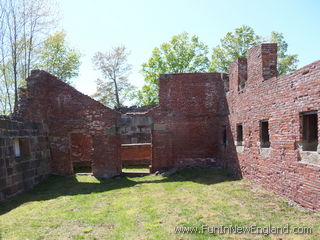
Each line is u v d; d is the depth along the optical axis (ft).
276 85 25.59
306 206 21.01
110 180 41.57
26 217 23.17
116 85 106.11
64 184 38.65
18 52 67.56
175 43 99.19
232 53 93.86
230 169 40.60
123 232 18.71
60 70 96.37
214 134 47.11
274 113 26.09
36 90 41.29
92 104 45.16
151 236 17.52
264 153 28.53
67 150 45.19
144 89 101.60
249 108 32.45
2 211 25.53
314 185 19.94
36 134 39.83
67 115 45.16
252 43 92.58
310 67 20.25
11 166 31.50
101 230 19.43
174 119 46.75
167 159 46.24
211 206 23.73
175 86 47.06
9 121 31.58
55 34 84.64
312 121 22.45
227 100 42.14
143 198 28.73
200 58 99.81
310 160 20.62
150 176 43.62
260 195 26.30
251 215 20.65
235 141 38.01
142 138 64.49
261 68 28.89
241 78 36.50
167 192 30.96
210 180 36.55
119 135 45.57
